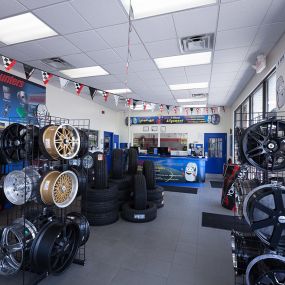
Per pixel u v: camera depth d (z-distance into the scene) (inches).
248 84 216.8
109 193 133.9
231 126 337.1
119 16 108.3
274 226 63.7
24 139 97.0
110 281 79.3
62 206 82.2
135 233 121.2
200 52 150.4
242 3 96.8
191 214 155.1
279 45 128.4
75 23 115.0
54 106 241.6
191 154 309.7
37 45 141.7
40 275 78.1
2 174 127.6
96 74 199.6
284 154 72.8
